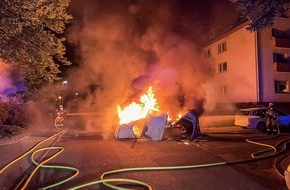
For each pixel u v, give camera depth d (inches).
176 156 432.8
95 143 570.3
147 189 280.5
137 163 391.5
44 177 332.5
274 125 691.4
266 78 1234.6
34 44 489.1
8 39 439.2
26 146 529.3
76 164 392.2
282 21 1259.2
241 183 297.1
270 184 292.8
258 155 429.7
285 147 497.4
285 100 1251.2
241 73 1299.2
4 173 349.7
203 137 608.7
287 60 1270.9
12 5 380.2
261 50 1232.2
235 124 844.6
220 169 354.9
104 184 293.7
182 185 292.4
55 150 497.4
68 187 292.8
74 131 801.6
